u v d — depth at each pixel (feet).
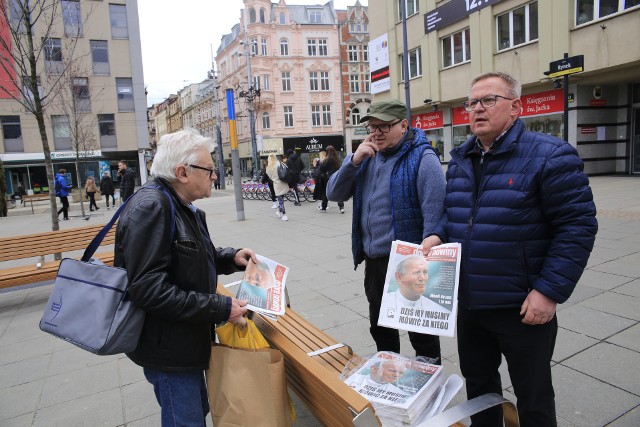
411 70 70.95
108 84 99.09
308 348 7.65
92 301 5.44
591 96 48.14
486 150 6.40
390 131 8.21
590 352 10.25
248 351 5.72
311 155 146.00
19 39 22.50
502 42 54.39
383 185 8.45
